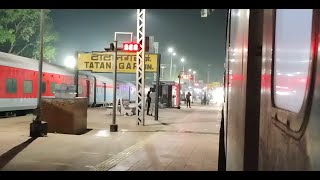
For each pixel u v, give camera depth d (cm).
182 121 2300
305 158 135
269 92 185
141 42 1967
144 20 1966
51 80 2786
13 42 4231
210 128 1897
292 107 154
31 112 2645
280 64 172
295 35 153
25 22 4278
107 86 4291
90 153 1055
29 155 998
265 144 189
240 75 219
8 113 2361
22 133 1425
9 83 2198
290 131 154
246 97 190
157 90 2325
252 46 188
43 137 1334
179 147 1221
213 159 1012
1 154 1002
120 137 1426
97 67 2258
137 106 1956
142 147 1200
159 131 1683
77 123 1481
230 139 294
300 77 148
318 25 130
